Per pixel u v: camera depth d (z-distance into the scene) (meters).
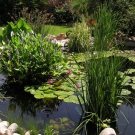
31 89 4.02
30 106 3.73
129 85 4.34
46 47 4.40
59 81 4.30
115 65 3.21
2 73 4.58
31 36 4.75
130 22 7.12
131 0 7.29
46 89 4.03
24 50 4.25
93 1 8.13
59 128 3.13
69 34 7.11
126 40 6.77
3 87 4.28
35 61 4.20
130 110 3.57
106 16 5.03
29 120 3.29
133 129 3.12
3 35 5.61
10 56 4.21
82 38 6.41
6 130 2.79
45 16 9.16
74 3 9.66
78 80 4.33
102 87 3.07
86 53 3.95
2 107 3.69
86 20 7.48
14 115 3.44
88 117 3.22
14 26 5.58
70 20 12.05
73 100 3.66
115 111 3.27
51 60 4.30
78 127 3.01
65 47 6.78
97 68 3.09
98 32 4.54
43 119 3.35
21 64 4.12
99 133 3.01
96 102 3.11
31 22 7.07
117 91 3.26
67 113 3.51
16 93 4.10
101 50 3.47
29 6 12.41
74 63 5.28
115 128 3.13
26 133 2.84
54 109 3.63
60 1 12.74
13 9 12.26
